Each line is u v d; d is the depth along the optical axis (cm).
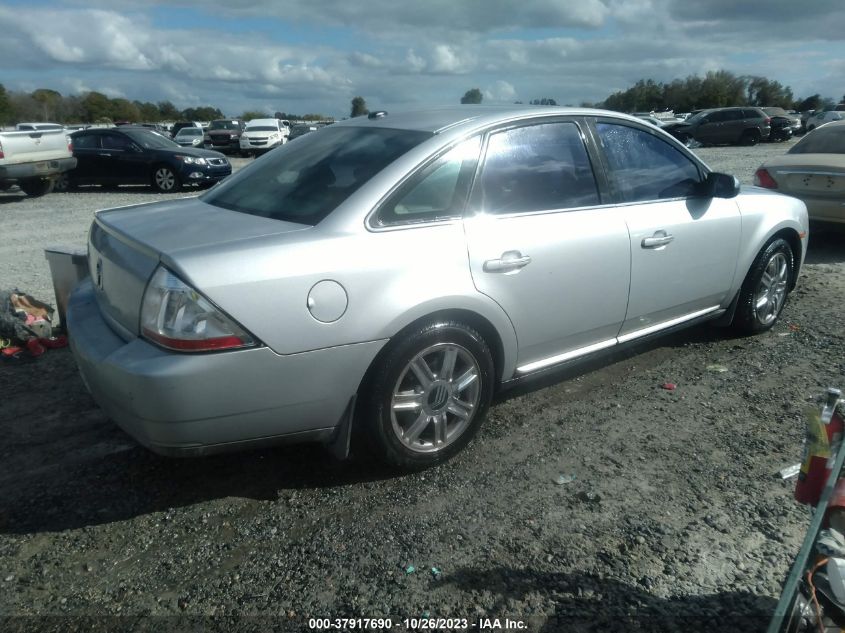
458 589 268
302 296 295
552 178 388
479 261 344
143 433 292
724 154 2498
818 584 185
